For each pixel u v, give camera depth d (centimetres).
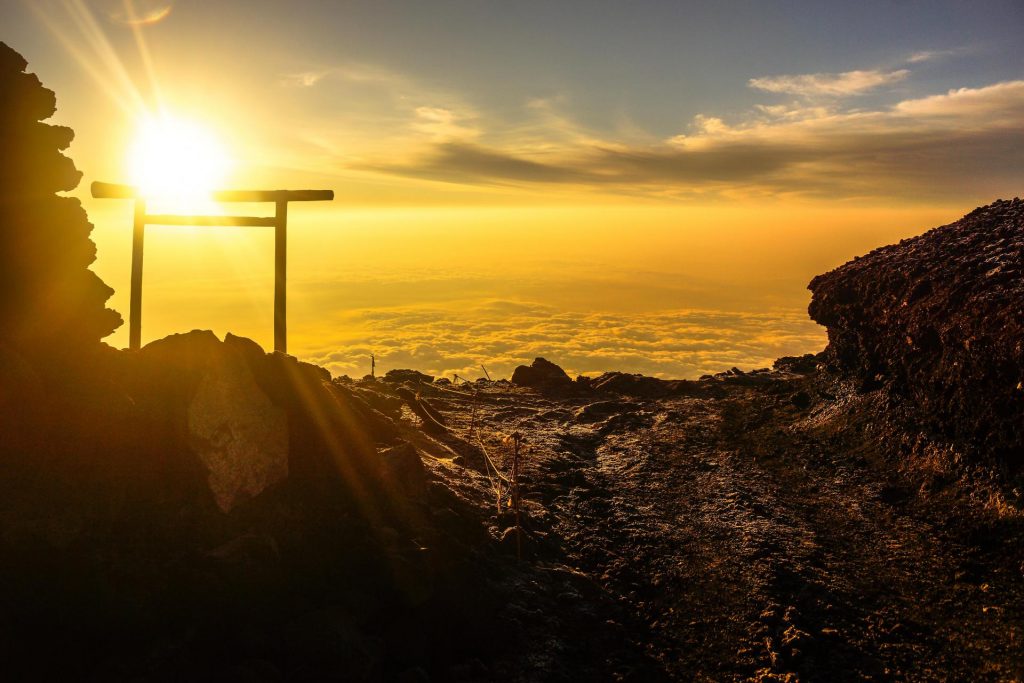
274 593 673
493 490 1169
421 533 826
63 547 607
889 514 1155
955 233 1642
